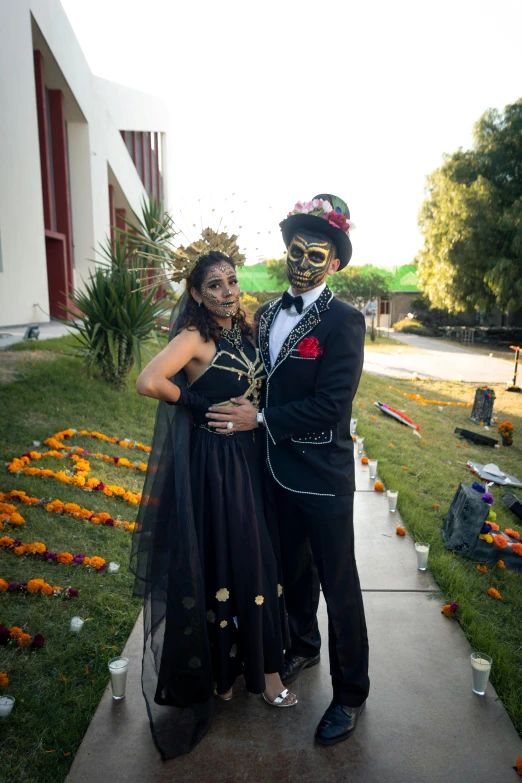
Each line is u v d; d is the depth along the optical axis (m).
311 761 2.29
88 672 2.80
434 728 2.49
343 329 2.32
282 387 2.43
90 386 8.03
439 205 31.52
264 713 2.54
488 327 34.56
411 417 11.48
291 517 2.58
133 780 2.19
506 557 4.36
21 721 2.47
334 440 2.39
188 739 2.35
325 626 3.26
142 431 7.08
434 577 3.90
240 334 2.53
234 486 2.38
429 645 3.10
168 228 2.55
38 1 18.11
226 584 2.36
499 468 8.62
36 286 18.55
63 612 3.25
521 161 30.09
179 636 2.28
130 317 8.10
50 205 20.72
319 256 2.33
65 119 23.64
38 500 4.50
